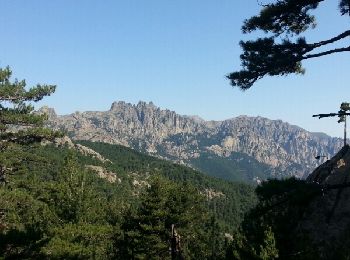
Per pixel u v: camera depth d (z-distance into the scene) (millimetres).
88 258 21000
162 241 44125
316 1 10336
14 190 23891
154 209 44500
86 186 38000
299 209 13195
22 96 27844
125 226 46500
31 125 28656
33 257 10750
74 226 24703
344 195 14047
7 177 28781
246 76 10812
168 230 43969
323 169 17547
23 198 23672
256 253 16062
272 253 13727
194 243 49312
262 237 15773
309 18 10984
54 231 23094
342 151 17844
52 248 16422
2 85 26766
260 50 10461
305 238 13172
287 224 13711
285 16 10727
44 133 28156
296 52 10195
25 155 29219
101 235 26016
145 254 43719
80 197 36719
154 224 44656
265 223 15109
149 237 43000
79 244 21891
